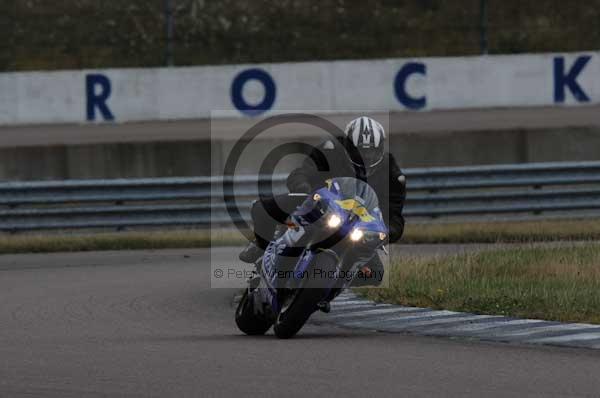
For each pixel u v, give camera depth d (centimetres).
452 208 6612
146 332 3147
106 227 6425
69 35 12100
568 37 12044
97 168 8175
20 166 8188
